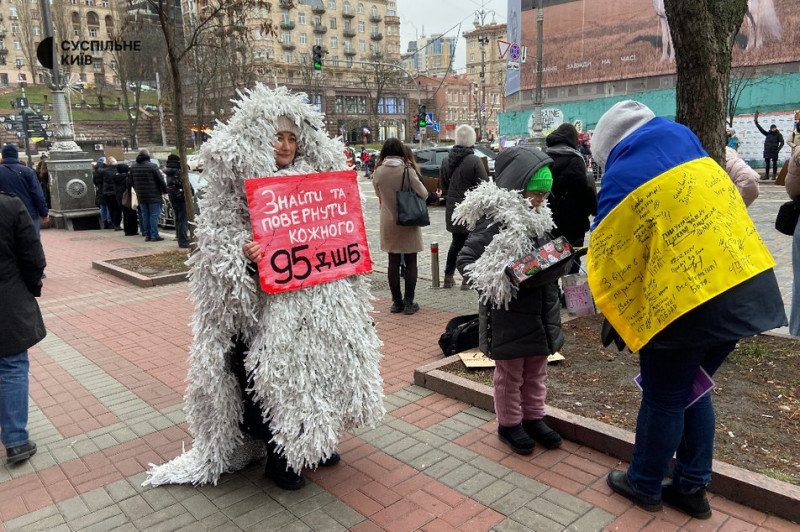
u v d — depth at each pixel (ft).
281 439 9.41
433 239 39.37
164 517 9.61
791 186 13.37
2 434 11.53
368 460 11.23
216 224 9.26
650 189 8.29
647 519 9.16
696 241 8.02
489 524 9.18
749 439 10.83
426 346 17.80
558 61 127.85
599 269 8.87
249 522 9.39
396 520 9.35
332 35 295.89
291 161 10.01
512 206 10.32
